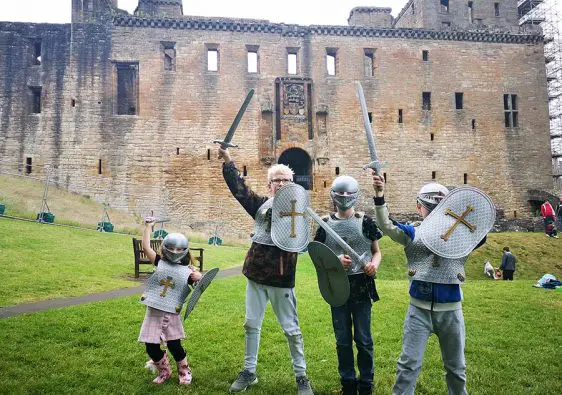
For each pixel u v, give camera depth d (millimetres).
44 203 30219
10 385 4586
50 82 35219
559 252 25859
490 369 5527
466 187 4238
